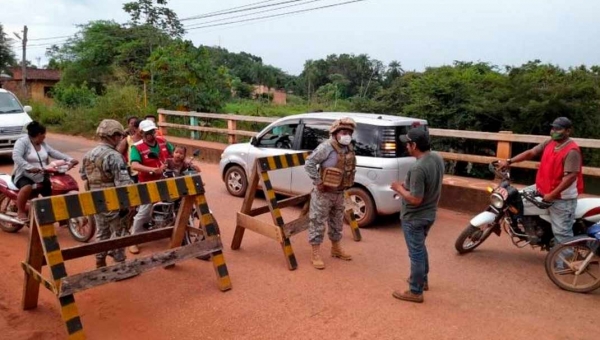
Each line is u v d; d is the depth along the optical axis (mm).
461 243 5672
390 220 7188
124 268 3938
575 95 13180
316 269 5172
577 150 4770
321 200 5133
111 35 28109
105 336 3750
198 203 4594
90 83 29062
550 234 5195
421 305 4328
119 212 4809
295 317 4066
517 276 5074
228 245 5957
